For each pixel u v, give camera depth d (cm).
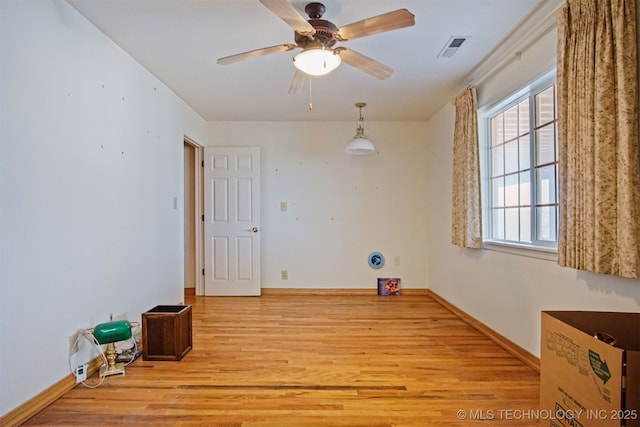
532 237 255
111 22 230
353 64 226
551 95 240
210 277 462
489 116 321
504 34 245
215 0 206
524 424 178
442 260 420
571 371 144
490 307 304
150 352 253
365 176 477
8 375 171
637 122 162
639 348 159
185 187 478
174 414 186
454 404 196
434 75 318
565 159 198
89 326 230
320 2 207
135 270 288
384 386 216
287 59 285
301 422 180
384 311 389
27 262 183
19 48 178
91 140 233
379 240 477
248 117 457
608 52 170
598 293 188
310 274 476
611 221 171
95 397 202
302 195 477
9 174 173
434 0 207
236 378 227
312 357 260
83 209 225
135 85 288
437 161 435
